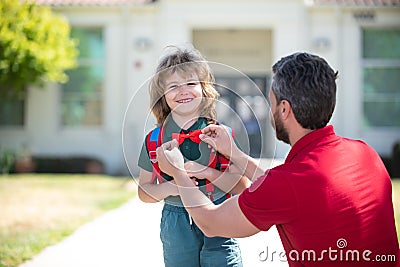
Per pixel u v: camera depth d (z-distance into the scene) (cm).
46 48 1146
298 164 210
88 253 524
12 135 1333
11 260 491
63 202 827
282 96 219
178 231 273
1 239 577
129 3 1291
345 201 204
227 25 1312
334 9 1288
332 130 220
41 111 1333
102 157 1325
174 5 1303
